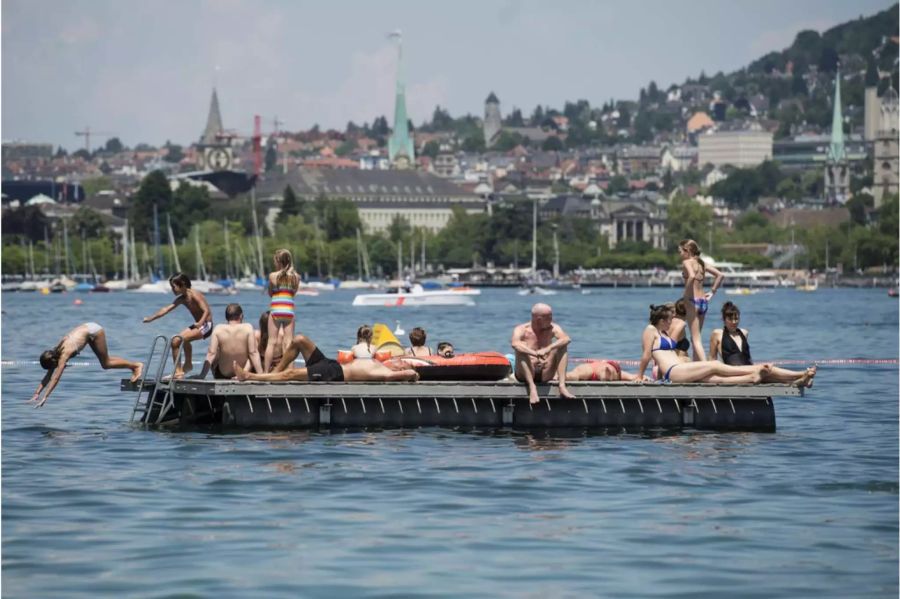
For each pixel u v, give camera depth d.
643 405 100.00
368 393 97.31
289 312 100.31
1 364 162.38
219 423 99.88
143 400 114.00
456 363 100.94
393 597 54.16
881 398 124.12
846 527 65.56
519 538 63.28
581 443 91.62
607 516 67.94
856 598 54.22
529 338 97.94
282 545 61.72
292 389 96.44
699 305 102.69
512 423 98.88
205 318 101.81
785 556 60.12
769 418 100.94
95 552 60.25
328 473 79.06
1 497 71.44
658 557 59.97
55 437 92.88
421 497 72.31
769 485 76.19
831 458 85.75
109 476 77.62
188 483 75.69
